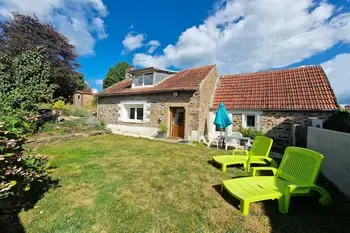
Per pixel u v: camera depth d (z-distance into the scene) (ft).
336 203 11.97
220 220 10.05
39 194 12.17
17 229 8.83
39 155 10.72
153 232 9.00
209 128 39.65
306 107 30.14
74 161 19.47
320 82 32.91
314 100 30.60
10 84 29.07
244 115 36.09
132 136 38.70
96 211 10.52
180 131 39.19
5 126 9.30
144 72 47.62
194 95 36.32
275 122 33.01
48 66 35.32
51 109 37.63
